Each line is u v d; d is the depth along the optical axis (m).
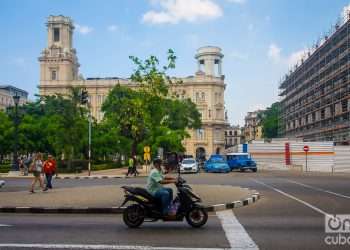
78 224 12.02
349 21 58.66
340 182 29.97
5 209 15.01
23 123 62.50
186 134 69.94
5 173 47.69
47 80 126.44
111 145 63.22
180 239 9.64
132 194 11.52
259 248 8.59
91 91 127.81
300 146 58.16
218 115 127.12
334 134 66.38
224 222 12.18
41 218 13.41
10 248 8.65
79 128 53.03
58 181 33.72
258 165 58.69
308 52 79.75
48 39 128.25
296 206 15.93
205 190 21.22
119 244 9.08
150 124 48.84
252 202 17.47
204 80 126.12
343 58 62.12
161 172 11.93
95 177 39.03
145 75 48.34
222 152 127.00
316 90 75.69
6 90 142.12
